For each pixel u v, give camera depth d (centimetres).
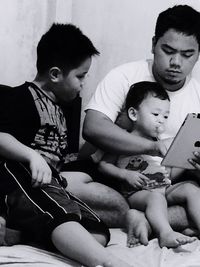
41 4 199
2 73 195
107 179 162
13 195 129
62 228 119
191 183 157
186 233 149
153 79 168
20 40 197
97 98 167
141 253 131
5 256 117
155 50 163
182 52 158
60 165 150
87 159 168
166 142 158
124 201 155
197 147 150
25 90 140
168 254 130
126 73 169
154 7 201
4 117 135
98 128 158
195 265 123
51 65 144
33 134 138
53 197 126
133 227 143
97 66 208
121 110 167
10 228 130
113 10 205
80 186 154
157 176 156
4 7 192
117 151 158
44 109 140
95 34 208
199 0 197
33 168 128
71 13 209
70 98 148
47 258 120
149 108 158
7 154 133
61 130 146
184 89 168
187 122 143
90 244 117
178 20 158
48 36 148
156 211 145
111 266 114
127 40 205
